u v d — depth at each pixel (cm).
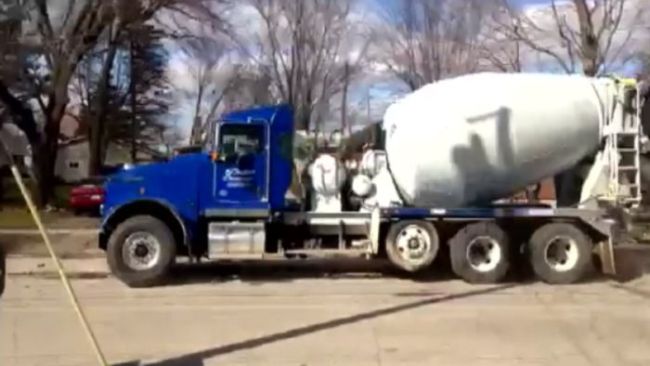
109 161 6581
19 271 1659
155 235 1488
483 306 1255
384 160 1620
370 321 1124
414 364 880
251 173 1535
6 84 3094
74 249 2066
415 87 4312
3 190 3838
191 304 1277
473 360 895
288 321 1127
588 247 1538
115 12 3094
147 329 1075
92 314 1183
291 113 1552
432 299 1325
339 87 5225
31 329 1066
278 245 1560
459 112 1567
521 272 1602
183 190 1523
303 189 1595
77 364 884
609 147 1609
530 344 976
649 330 1061
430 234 1551
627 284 1520
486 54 4634
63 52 3125
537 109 1583
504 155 1582
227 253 1526
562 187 1698
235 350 952
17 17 2914
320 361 897
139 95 5938
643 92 1628
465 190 1597
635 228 1992
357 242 1563
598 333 1041
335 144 1738
